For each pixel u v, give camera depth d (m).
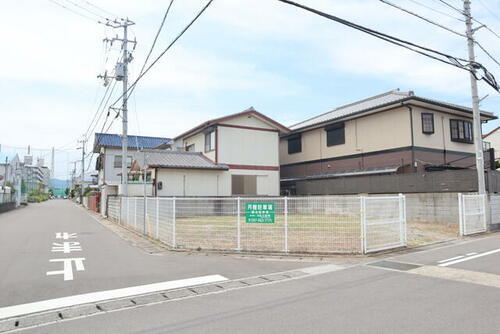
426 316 3.93
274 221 8.34
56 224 15.49
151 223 11.12
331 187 18.88
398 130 18.34
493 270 6.28
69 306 4.42
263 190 22.08
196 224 9.23
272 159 22.59
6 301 4.61
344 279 5.70
